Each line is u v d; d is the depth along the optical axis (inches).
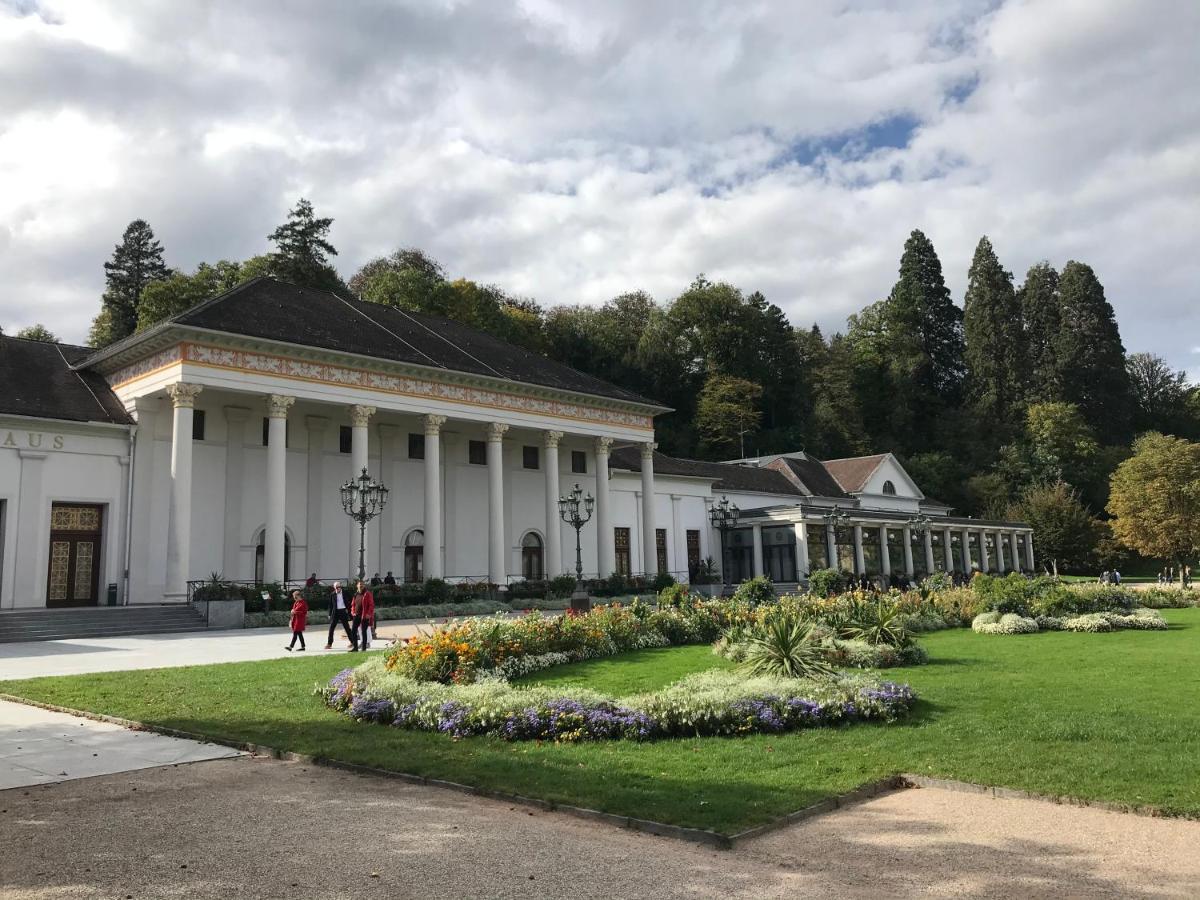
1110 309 4293.8
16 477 1317.7
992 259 4269.2
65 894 237.0
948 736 431.8
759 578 1178.0
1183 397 4522.6
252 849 276.4
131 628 1179.3
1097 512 3609.7
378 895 235.8
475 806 331.3
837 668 645.3
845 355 3998.5
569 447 2092.8
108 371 1520.7
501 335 2999.5
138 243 3051.2
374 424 1723.7
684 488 2399.1
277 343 1416.1
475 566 1862.7
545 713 457.1
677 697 474.9
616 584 1844.2
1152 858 263.1
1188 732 430.9
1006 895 234.5
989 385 4126.5
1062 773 356.5
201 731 477.1
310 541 1601.9
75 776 380.8
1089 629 1014.4
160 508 1441.9
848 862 263.4
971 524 2849.4
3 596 1286.9
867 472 2977.4
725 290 3747.5
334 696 563.5
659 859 267.0
